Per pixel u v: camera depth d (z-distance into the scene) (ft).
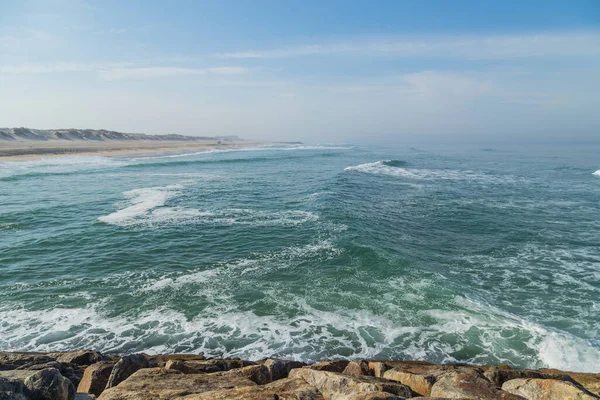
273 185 100.48
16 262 42.55
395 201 80.64
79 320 30.94
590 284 39.27
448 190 96.32
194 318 31.48
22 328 29.58
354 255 44.98
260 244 49.42
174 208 69.51
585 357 26.11
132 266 42.11
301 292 36.11
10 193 81.41
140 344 27.76
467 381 17.70
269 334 29.22
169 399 14.52
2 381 13.32
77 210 66.59
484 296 36.29
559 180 119.96
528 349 27.20
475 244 52.24
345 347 27.58
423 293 35.68
